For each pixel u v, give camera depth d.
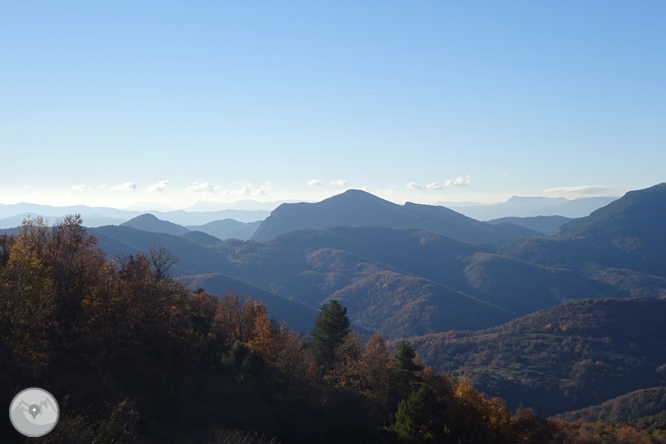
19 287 26.48
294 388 42.38
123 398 26.12
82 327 30.81
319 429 35.09
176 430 29.22
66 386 24.05
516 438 42.91
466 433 42.19
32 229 40.06
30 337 25.20
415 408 38.94
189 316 50.00
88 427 20.61
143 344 33.53
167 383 32.84
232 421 33.53
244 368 44.19
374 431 37.47
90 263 35.22
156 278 42.91
